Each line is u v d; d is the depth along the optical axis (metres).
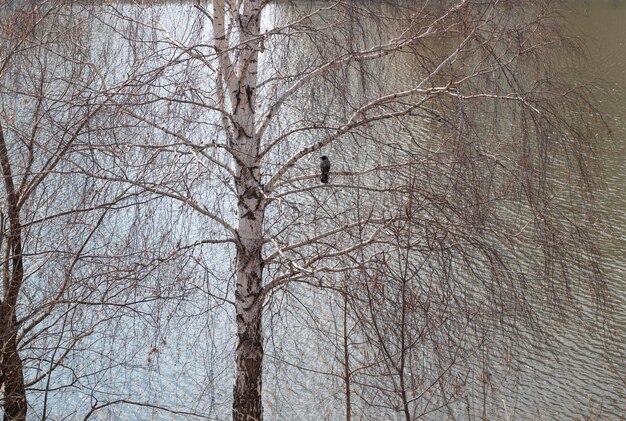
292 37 8.69
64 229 8.55
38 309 8.74
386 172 8.69
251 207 9.05
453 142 8.24
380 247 9.12
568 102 8.86
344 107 8.72
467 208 8.05
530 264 9.16
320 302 10.23
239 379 9.44
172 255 8.29
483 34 8.73
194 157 7.89
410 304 7.73
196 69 8.36
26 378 11.52
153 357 11.27
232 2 9.16
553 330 13.29
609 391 12.90
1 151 9.02
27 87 9.16
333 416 11.06
